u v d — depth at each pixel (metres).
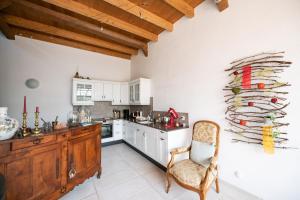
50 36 3.51
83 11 2.46
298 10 1.51
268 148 1.69
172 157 2.00
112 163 2.96
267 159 1.72
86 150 2.11
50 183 1.64
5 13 2.63
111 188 2.12
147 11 2.68
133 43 3.74
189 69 2.75
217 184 1.96
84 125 2.10
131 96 4.34
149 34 3.42
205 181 1.57
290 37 1.56
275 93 1.66
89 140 2.17
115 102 4.39
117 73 4.78
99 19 2.67
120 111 4.75
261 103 1.76
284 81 1.60
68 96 3.90
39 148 1.54
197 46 2.58
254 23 1.83
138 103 3.88
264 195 1.75
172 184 2.22
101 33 3.22
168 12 2.76
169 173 1.95
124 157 3.26
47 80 3.63
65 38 3.71
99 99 4.11
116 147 3.94
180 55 2.95
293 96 1.54
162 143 2.62
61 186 1.75
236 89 1.91
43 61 3.59
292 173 1.54
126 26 3.04
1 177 1.00
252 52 1.85
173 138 2.55
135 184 2.22
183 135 2.69
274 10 1.67
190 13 2.55
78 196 1.95
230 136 2.08
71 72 3.97
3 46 3.15
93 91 4.00
